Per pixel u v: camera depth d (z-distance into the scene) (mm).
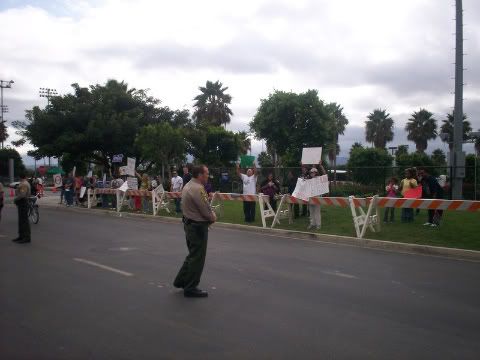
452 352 4652
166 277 7738
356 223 12000
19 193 11375
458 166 18500
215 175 28578
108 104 32344
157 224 15945
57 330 5176
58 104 31906
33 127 32188
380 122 73938
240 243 11617
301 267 8680
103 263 8883
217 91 58938
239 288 7070
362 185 22250
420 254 10242
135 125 32188
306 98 32031
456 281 7668
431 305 6281
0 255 9719
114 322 5449
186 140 36594
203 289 6992
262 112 33062
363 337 5035
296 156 31781
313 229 13477
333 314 5836
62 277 7711
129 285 7199
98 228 14570
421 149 66438
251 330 5211
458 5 18594
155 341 4855
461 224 13391
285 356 4492
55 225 15406
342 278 7809
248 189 16000
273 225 14102
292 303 6297
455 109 18766
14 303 6207
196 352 4566
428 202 11336
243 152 52156
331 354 4559
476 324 5516
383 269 8578
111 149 32531
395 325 5449
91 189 22844
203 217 6594
